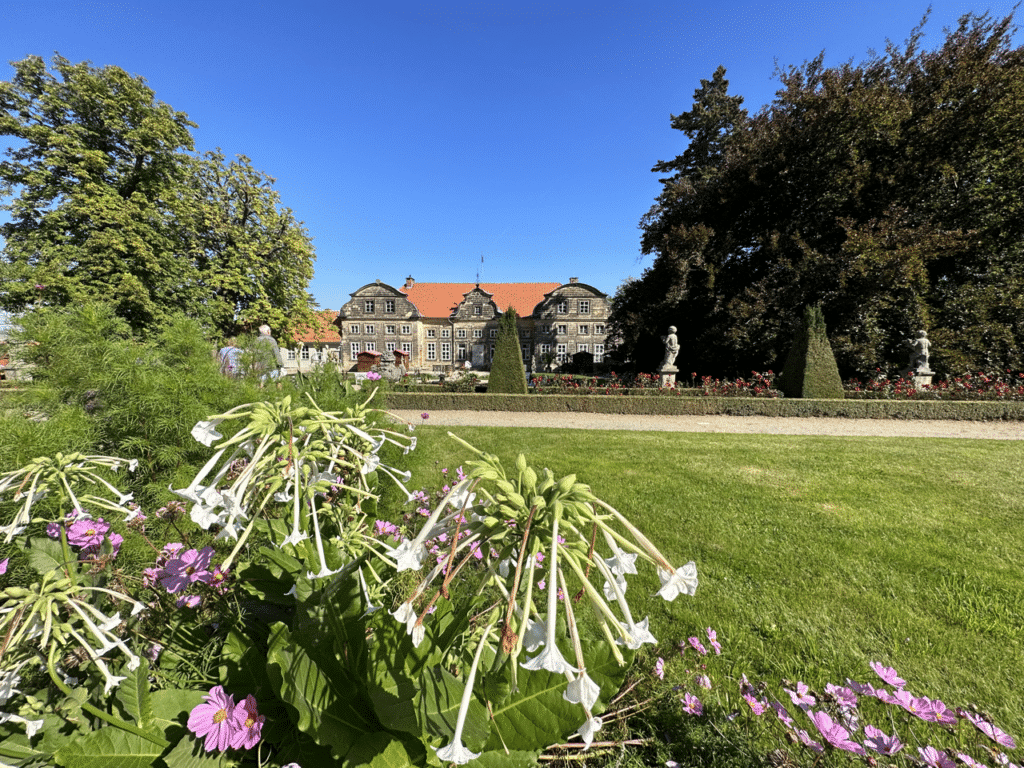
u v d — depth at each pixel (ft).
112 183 48.91
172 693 3.55
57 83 45.83
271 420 3.16
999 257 47.67
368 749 3.10
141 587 4.95
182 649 4.40
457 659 3.67
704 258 60.54
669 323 69.10
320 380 13.60
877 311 48.26
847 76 51.93
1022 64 44.57
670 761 4.61
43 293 40.91
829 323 51.13
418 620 2.38
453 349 152.15
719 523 13.71
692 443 26.05
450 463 18.49
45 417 9.09
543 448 24.03
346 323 146.51
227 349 15.96
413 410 41.45
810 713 4.33
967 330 46.26
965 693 6.89
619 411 41.22
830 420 37.09
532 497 2.52
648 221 75.87
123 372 9.03
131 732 3.21
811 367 43.04
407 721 3.02
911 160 48.47
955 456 22.86
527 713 3.41
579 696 2.11
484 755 3.30
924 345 45.24
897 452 23.79
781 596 9.66
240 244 57.82
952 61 47.11
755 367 59.16
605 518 2.56
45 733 3.13
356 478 4.66
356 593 3.77
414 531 7.92
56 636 2.79
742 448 24.66
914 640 8.20
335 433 3.68
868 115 46.65
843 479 18.57
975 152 46.37
